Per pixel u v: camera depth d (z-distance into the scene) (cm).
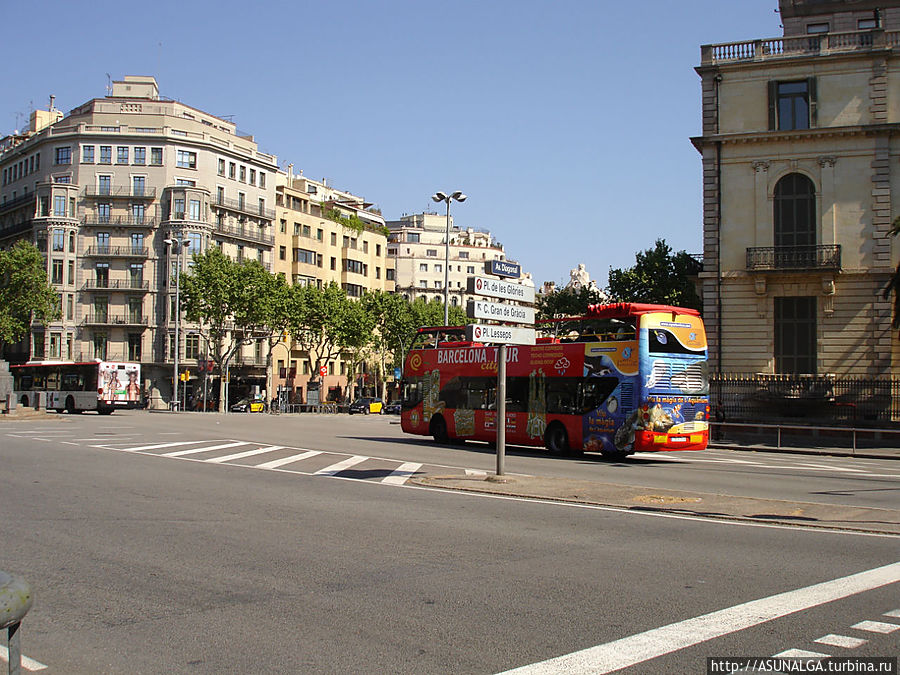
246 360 8331
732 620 683
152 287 7919
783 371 3900
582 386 2456
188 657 591
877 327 3750
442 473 1827
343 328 8094
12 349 8294
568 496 1441
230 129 9206
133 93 8756
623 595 768
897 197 3762
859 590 788
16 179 8681
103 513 1238
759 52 3981
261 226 8750
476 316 1578
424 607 723
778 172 3938
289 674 555
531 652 599
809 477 2016
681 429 2339
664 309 2369
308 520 1187
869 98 3812
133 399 5353
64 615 699
